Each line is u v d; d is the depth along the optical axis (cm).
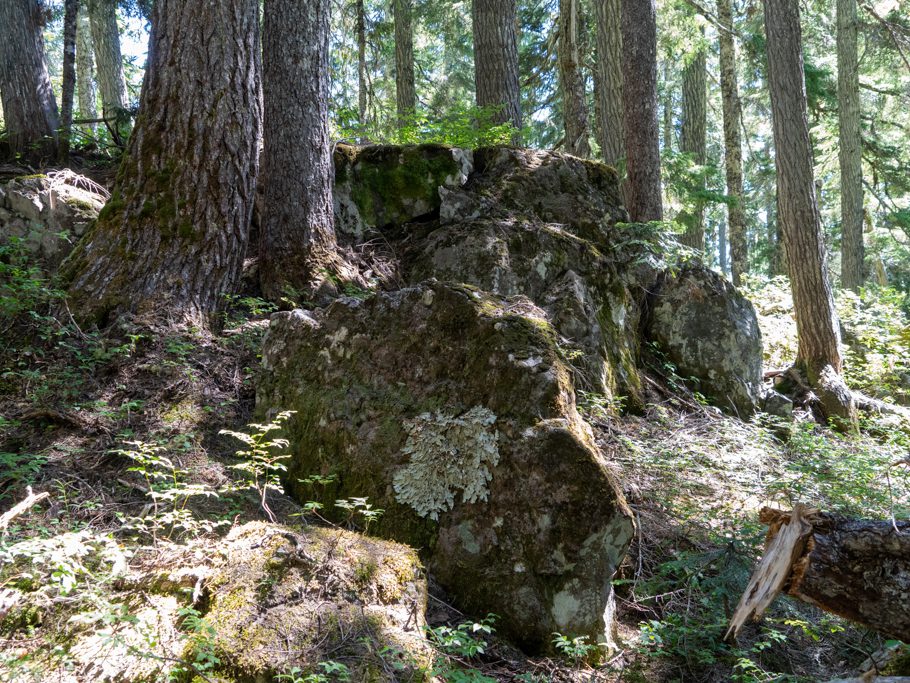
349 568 306
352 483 390
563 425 349
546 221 720
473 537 353
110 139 1000
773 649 366
